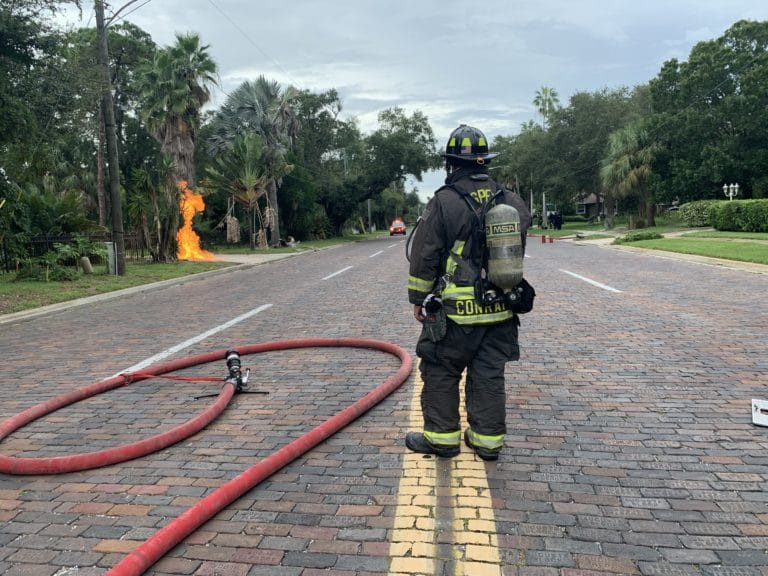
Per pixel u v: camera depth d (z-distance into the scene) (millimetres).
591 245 27547
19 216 17578
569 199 54812
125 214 23172
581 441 3936
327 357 6602
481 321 3391
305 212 44281
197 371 6223
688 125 36062
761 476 3375
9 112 13570
